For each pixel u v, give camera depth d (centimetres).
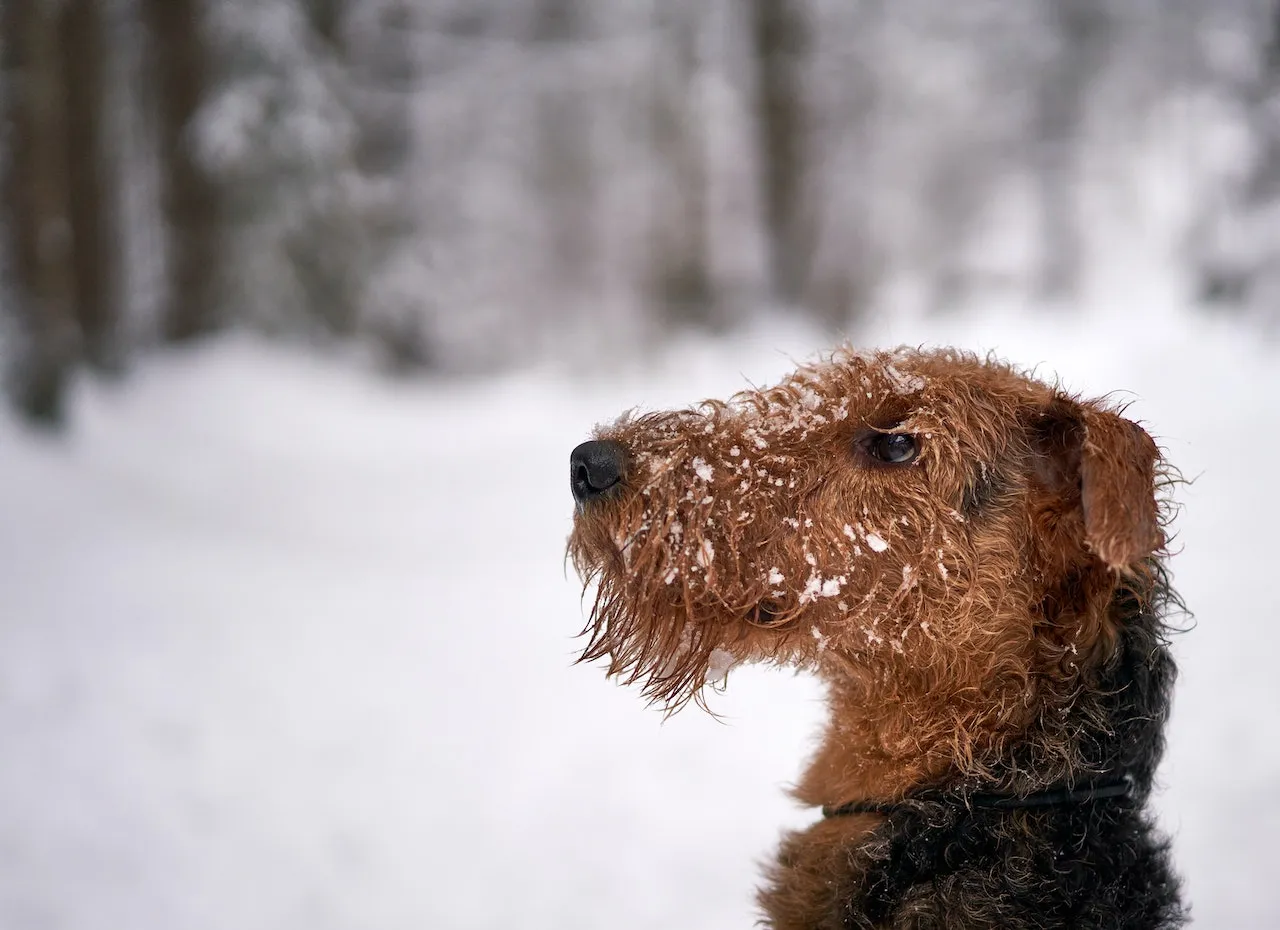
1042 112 2720
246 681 691
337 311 1850
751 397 322
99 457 1246
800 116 2189
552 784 554
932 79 2492
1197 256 2130
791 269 2186
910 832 268
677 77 2366
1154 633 287
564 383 1995
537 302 2603
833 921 267
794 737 607
